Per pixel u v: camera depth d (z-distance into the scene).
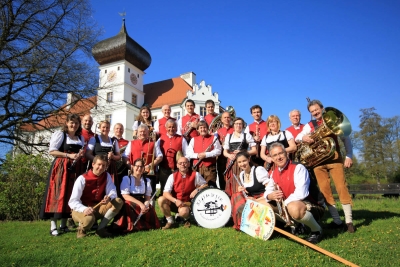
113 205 4.77
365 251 3.71
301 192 4.19
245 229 4.56
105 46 35.84
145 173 5.81
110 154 5.45
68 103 16.02
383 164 34.16
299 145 5.37
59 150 5.24
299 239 3.85
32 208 8.34
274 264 3.31
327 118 4.82
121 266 3.46
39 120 15.19
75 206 4.62
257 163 6.32
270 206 4.29
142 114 7.32
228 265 3.34
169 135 6.49
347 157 4.98
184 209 5.21
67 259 3.71
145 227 5.11
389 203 9.70
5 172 8.72
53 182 5.11
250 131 7.09
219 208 5.14
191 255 3.64
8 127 14.51
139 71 38.34
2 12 13.70
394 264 3.29
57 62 14.64
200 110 35.66
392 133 36.12
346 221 4.71
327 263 3.34
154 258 3.59
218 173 6.57
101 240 4.55
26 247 4.34
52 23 14.90
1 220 8.30
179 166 5.43
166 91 38.88
